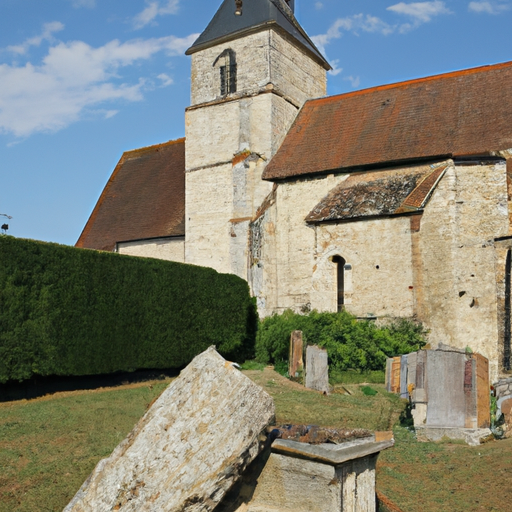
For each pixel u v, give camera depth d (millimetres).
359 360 19656
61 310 16328
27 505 8711
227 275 22875
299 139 26531
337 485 6914
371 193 22859
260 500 7031
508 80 23766
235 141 27391
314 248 23922
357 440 7719
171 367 20125
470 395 14195
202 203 28000
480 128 22484
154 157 34062
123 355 18141
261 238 25188
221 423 6547
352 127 25641
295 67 28953
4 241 15117
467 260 21203
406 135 23828
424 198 21359
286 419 13602
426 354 13773
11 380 15109
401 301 21641
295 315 22562
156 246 29875
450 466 11344
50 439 11375
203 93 28938
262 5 27953
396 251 21938
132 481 6285
